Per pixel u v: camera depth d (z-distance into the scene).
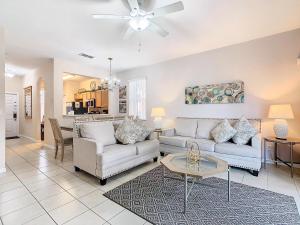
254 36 3.49
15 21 2.79
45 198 2.15
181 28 3.09
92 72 5.70
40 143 5.62
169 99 5.02
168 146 3.87
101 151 2.64
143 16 2.24
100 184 2.55
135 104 5.91
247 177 2.79
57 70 4.74
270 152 3.49
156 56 4.65
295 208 1.92
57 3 2.33
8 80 6.93
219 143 3.29
